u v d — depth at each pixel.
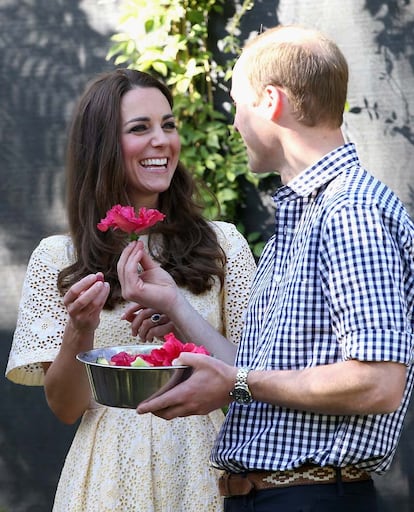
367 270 7.00
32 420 15.70
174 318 9.09
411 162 14.98
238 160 15.33
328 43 7.79
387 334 6.88
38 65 15.79
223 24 15.40
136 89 10.53
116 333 10.17
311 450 7.32
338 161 7.65
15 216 15.83
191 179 11.00
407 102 14.97
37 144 15.79
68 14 15.71
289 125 7.72
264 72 7.75
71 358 9.56
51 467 15.66
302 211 7.76
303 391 7.06
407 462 14.88
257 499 7.52
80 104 10.73
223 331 10.74
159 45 15.06
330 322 7.28
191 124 15.35
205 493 9.77
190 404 7.33
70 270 10.41
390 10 14.96
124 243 10.45
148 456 9.73
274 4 15.23
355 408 6.96
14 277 15.78
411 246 7.27
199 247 10.57
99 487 9.69
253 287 8.49
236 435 7.66
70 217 10.69
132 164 10.45
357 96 15.05
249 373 7.27
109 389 7.95
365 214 7.11
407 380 7.52
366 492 7.54
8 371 10.44
